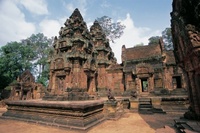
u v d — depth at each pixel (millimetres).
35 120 11273
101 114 12195
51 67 18219
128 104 18516
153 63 24281
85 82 17312
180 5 7586
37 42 43188
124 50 28766
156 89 22641
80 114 9445
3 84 31078
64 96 15203
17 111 13172
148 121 11227
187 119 8711
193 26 6602
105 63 25578
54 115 10766
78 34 18250
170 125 9008
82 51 18031
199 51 6418
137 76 23797
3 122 11656
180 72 22672
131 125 10031
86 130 8844
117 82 25922
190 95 9156
